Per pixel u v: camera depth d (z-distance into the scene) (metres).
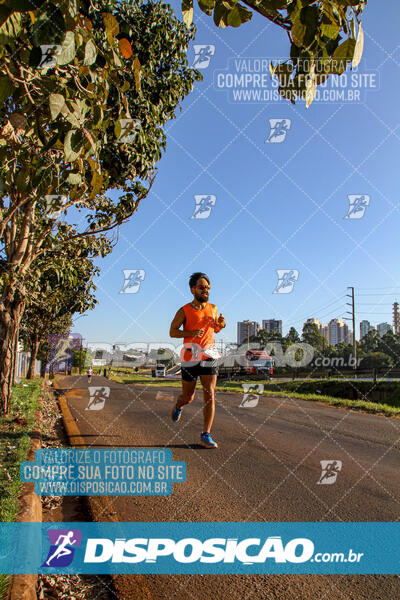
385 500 3.28
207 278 4.80
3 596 1.74
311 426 6.91
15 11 1.21
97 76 1.73
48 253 7.21
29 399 9.15
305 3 1.39
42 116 1.70
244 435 5.95
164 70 5.90
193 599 2.01
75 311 9.82
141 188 6.42
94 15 4.14
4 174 2.52
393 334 41.19
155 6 5.60
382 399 13.13
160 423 7.08
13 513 2.54
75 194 1.83
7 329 6.39
